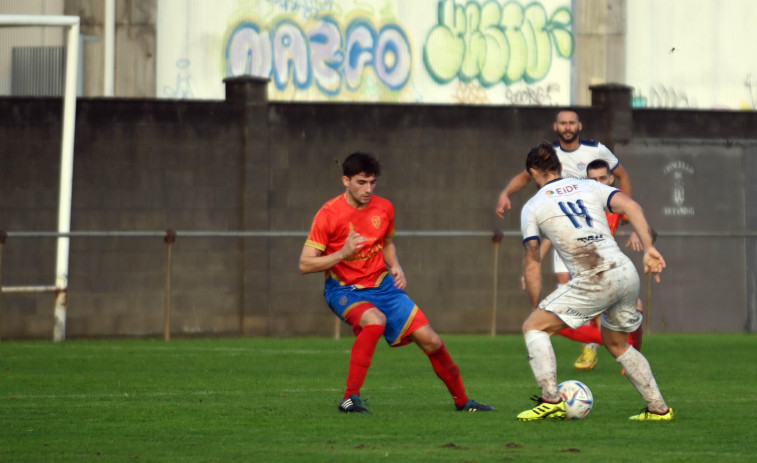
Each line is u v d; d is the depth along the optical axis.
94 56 72.38
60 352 42.59
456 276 55.59
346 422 22.80
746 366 38.25
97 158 52.69
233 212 53.91
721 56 78.38
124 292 52.94
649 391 22.97
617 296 22.16
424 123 55.31
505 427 22.00
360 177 23.95
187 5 73.81
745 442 20.16
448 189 55.53
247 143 53.66
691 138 58.03
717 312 58.16
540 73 77.50
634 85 77.88
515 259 56.00
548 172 23.52
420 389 30.14
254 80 53.78
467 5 76.88
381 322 24.16
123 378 32.94
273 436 20.84
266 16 74.62
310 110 54.41
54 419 23.42
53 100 52.25
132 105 52.94
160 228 53.19
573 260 22.44
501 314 55.88
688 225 57.94
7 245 51.88
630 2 77.88
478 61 77.00
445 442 20.09
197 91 73.88
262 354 41.97
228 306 53.88
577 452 18.92
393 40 76.12
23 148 52.00
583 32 77.81
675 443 20.02
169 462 17.95
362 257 24.30
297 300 54.41
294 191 54.25
